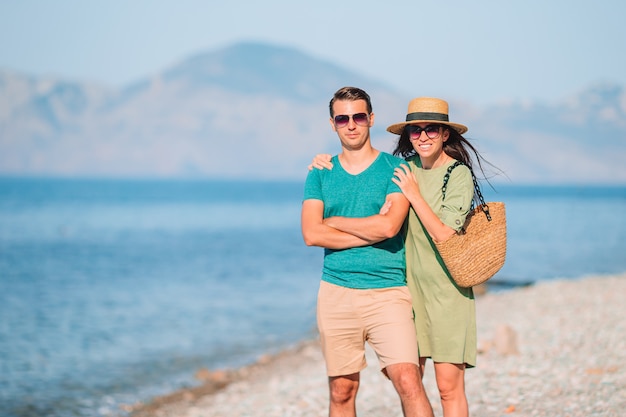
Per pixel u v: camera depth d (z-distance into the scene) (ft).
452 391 17.72
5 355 50.67
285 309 71.97
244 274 106.63
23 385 42.24
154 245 164.86
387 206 17.21
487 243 16.88
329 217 17.74
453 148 18.07
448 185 17.40
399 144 19.11
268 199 549.13
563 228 205.57
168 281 98.27
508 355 35.04
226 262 125.59
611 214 301.22
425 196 17.66
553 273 98.89
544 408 24.54
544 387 27.66
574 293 63.10
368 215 17.47
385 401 28.71
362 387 31.65
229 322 64.34
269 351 51.24
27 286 93.40
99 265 120.88
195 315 68.54
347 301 17.38
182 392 39.83
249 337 57.06
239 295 83.05
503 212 17.16
